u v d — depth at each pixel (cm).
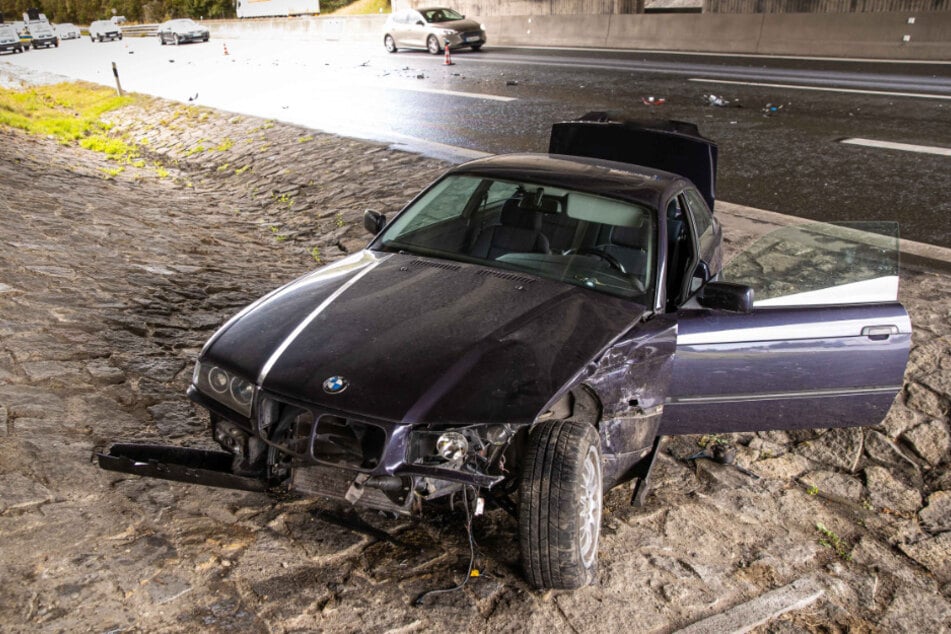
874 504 454
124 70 3262
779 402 415
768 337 398
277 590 316
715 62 2200
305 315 364
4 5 9938
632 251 412
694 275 452
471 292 381
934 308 657
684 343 388
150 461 334
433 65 2502
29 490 355
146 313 614
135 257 768
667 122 578
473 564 347
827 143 1247
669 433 414
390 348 333
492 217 441
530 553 317
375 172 1179
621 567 365
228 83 2431
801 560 395
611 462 371
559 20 2969
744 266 438
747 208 938
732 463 477
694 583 361
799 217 900
